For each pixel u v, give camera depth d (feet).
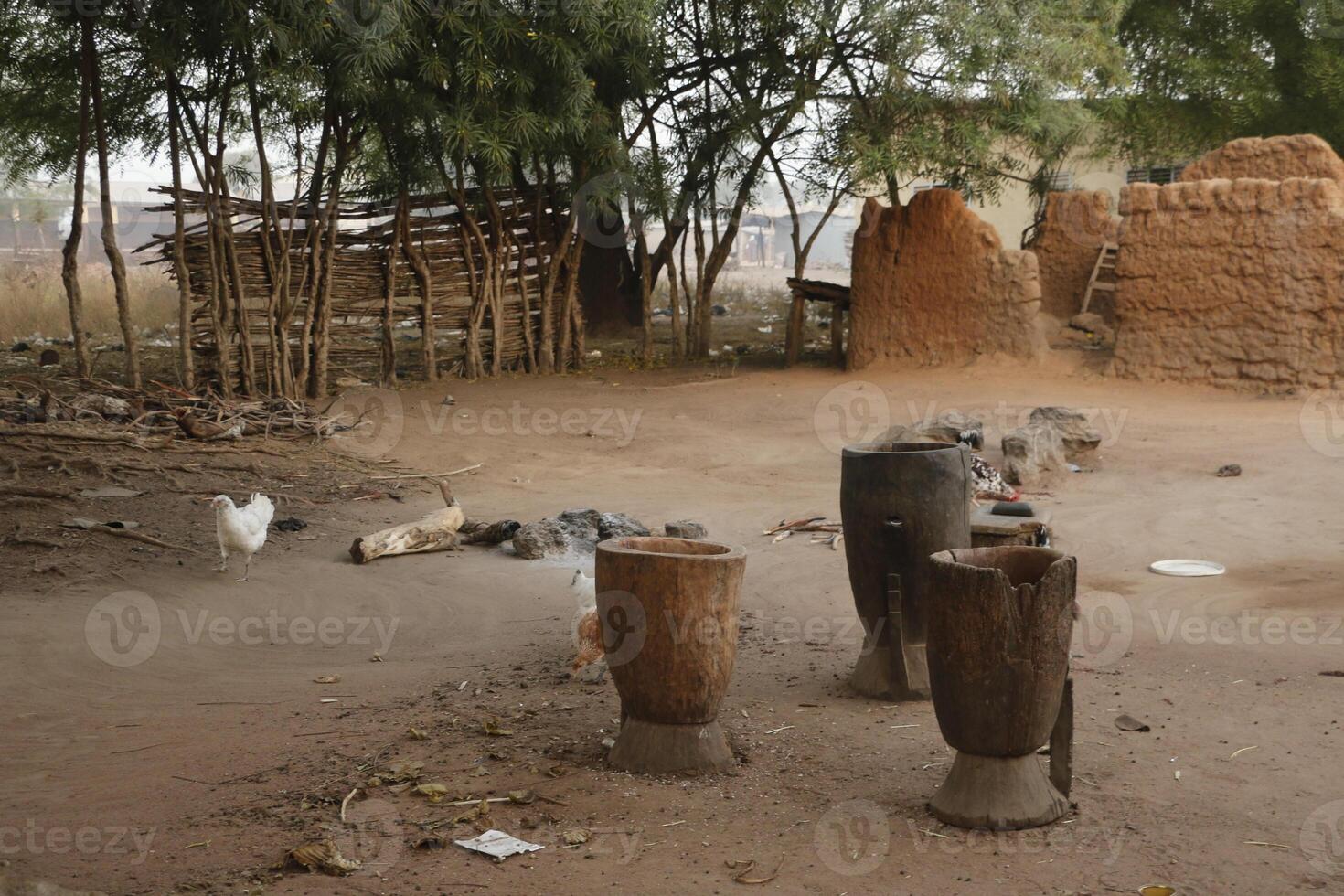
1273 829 14.62
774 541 33.91
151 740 19.29
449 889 13.50
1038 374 62.69
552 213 72.84
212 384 60.70
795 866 14.02
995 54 63.93
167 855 14.53
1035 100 65.46
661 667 16.93
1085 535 33.09
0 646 24.18
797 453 49.06
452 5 56.70
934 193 66.03
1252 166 63.52
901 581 20.45
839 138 69.51
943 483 20.30
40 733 19.63
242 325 60.23
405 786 16.79
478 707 20.65
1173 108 77.41
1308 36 74.28
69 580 29.48
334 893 13.41
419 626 27.04
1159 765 16.87
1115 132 79.20
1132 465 42.52
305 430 49.73
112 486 38.27
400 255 66.95
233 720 20.38
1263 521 33.73
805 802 16.10
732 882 13.61
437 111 58.70
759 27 69.82
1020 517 26.30
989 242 64.85
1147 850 14.19
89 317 90.79
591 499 40.70
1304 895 12.95
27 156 71.00
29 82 64.75
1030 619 14.62
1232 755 17.13
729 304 114.52
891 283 67.51
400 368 72.84
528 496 41.60
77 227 56.90
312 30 51.70
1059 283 78.02
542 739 18.81
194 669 23.72
